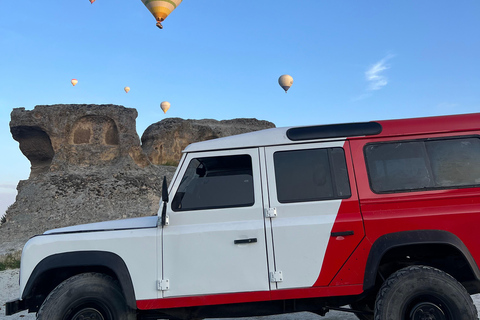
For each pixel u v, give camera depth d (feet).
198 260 13.17
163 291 13.03
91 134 64.85
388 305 12.42
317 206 13.44
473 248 12.89
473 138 13.96
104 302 13.24
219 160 14.21
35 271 13.21
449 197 13.32
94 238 13.57
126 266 13.23
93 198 57.06
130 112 67.00
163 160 77.36
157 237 13.41
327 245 13.08
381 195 13.43
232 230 13.28
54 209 54.39
